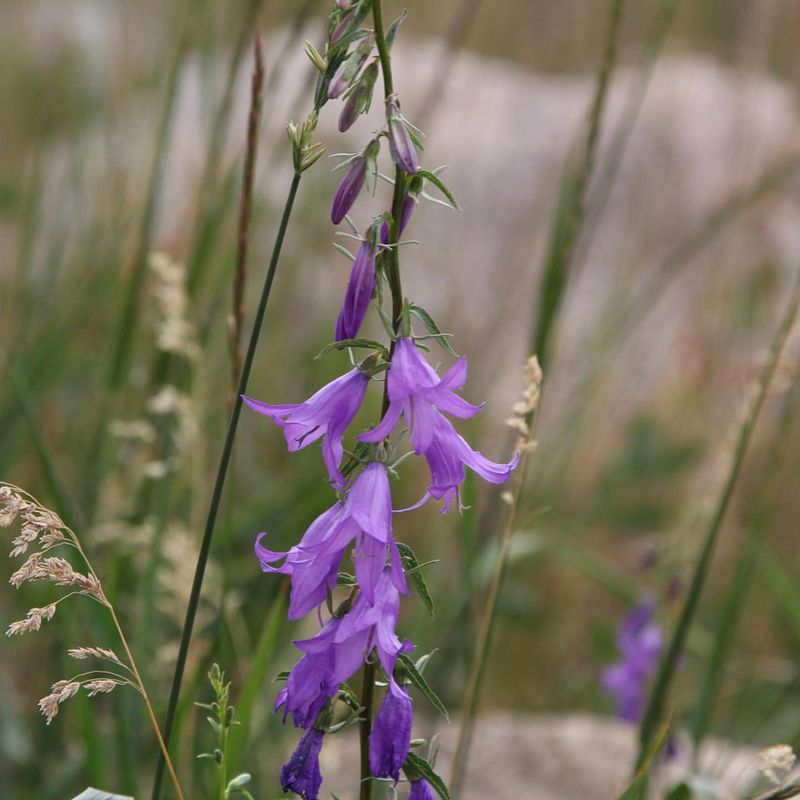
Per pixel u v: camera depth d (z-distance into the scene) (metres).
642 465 6.67
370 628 1.99
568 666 6.14
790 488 6.67
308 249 7.12
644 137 9.10
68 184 6.86
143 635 3.65
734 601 3.91
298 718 1.98
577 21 10.45
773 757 2.60
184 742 3.64
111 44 7.25
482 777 4.34
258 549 2.02
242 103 7.67
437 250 8.35
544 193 9.01
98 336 6.12
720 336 7.66
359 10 1.95
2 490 2.17
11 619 4.86
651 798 4.02
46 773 4.16
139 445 4.87
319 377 6.54
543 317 3.96
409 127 1.97
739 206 5.90
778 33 8.95
